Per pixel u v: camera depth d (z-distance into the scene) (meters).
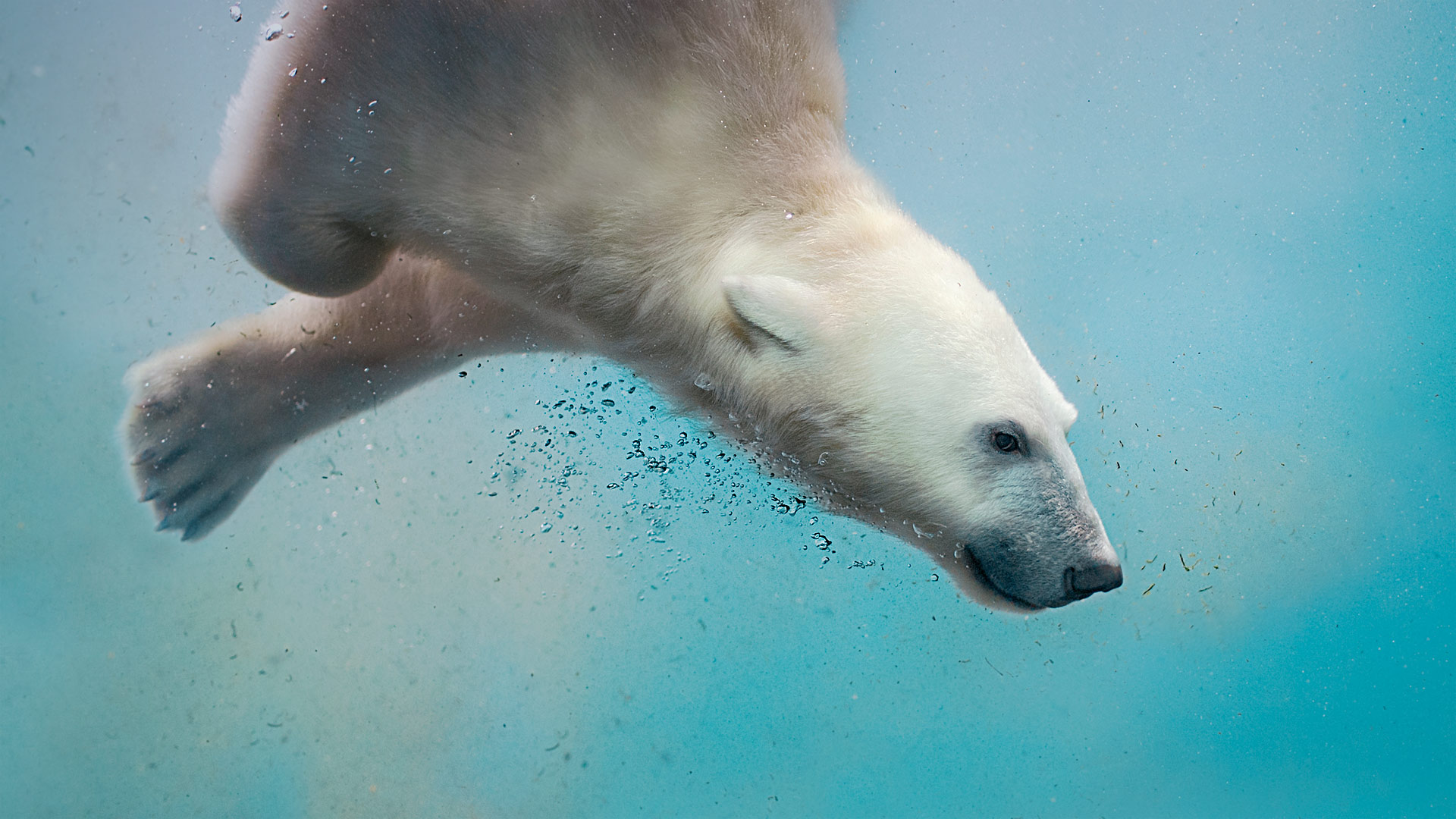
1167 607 8.40
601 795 7.39
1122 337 9.85
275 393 7.42
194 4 7.26
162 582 7.29
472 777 7.30
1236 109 10.23
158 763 6.81
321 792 7.00
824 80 6.69
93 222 7.67
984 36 9.64
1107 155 10.21
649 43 5.99
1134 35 10.24
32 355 7.52
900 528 6.38
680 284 6.09
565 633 7.73
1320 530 8.87
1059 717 7.86
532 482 7.91
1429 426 9.37
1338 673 8.29
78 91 7.61
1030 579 5.95
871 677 7.82
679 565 7.91
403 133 5.93
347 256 6.52
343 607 7.54
